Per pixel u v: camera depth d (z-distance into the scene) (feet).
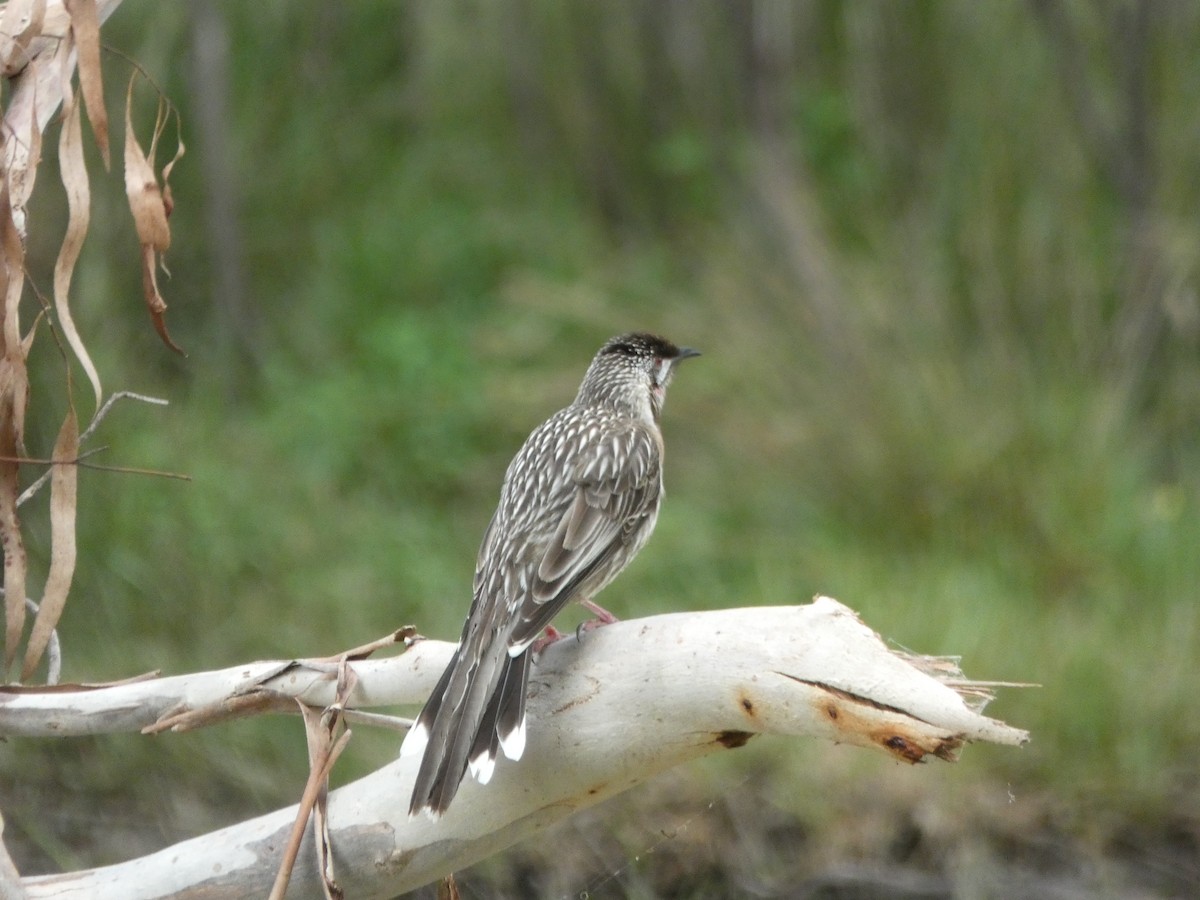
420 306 54.34
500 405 48.01
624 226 58.70
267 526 41.39
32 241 39.68
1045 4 49.93
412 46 58.85
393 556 41.78
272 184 52.85
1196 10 49.39
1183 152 48.78
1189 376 45.73
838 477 42.39
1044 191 48.55
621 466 24.08
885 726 17.48
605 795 19.79
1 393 21.21
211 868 20.26
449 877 22.20
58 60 22.38
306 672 20.47
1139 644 36.68
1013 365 44.21
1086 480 40.83
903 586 38.65
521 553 22.72
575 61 59.31
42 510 36.06
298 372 50.62
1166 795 33.68
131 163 21.44
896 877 32.42
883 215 50.24
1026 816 33.35
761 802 33.60
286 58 53.78
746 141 55.47
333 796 20.30
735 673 18.21
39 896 20.36
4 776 34.99
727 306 47.88
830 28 58.59
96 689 21.13
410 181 57.62
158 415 43.45
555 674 19.48
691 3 57.26
